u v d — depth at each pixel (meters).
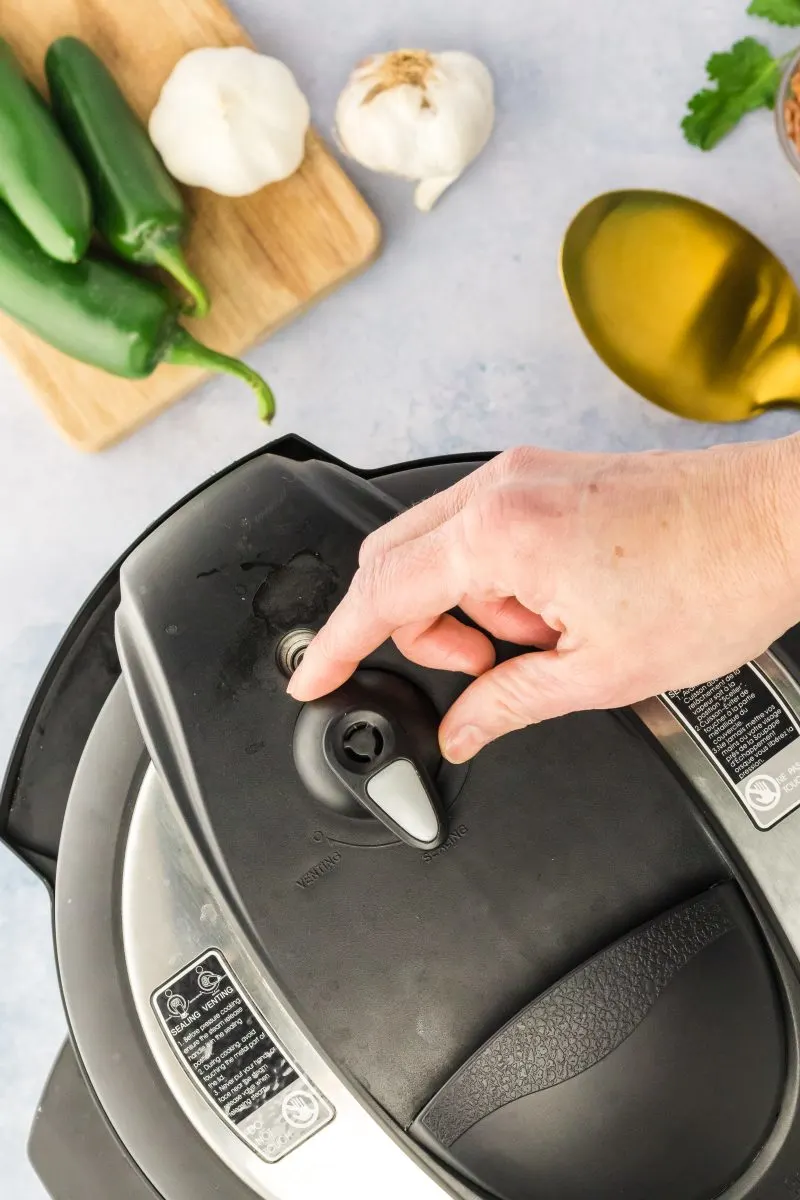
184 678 0.53
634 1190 0.50
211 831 0.52
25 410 0.78
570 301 0.73
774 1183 0.51
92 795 0.57
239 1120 0.53
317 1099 0.53
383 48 0.78
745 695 0.55
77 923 0.56
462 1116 0.49
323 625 0.53
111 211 0.69
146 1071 0.54
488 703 0.51
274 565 0.54
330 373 0.78
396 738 0.50
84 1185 0.59
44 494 0.78
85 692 0.62
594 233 0.73
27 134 0.66
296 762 0.52
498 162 0.79
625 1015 0.50
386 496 0.59
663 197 0.74
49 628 0.78
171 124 0.71
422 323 0.79
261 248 0.76
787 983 0.52
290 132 0.72
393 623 0.50
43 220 0.66
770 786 0.54
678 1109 0.50
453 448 0.79
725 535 0.47
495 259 0.79
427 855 0.52
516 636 0.55
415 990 0.51
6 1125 0.76
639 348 0.75
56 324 0.69
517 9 0.78
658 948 0.50
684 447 0.78
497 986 0.51
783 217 0.78
